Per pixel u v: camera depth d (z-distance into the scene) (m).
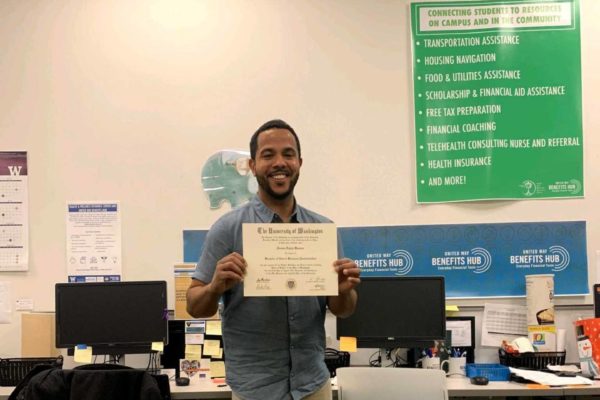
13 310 3.19
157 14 3.30
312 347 1.73
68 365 3.11
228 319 1.72
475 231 3.24
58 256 3.21
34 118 3.26
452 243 3.23
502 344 3.06
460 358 2.89
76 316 2.81
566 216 3.25
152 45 3.29
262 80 3.28
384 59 3.30
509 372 2.69
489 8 3.29
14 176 3.23
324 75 3.29
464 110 3.28
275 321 1.68
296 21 3.30
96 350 2.79
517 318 3.16
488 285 3.21
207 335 2.97
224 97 3.28
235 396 1.67
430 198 3.26
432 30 3.29
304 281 1.66
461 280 3.22
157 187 3.25
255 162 1.74
